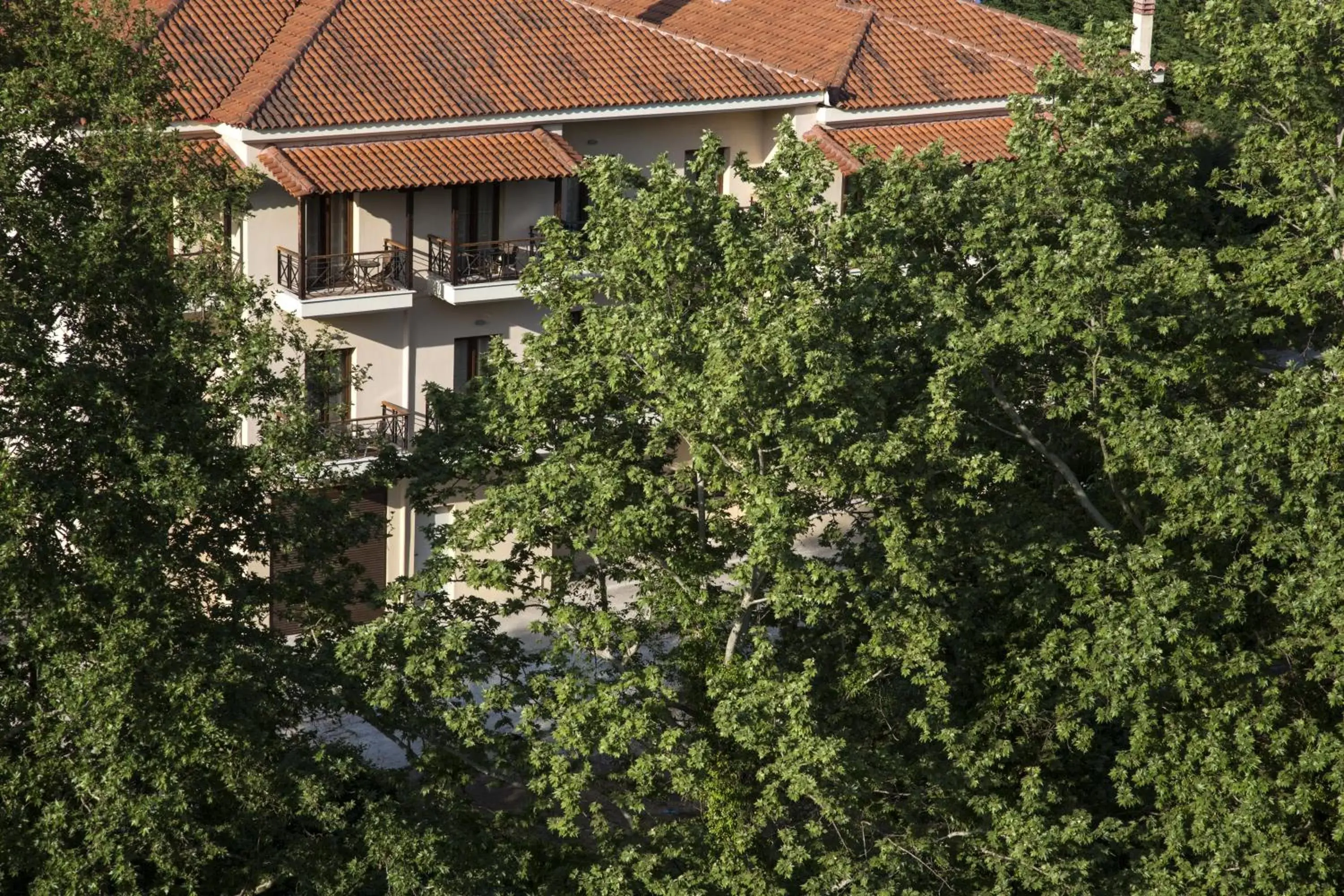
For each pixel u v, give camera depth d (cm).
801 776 3794
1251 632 4444
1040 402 4931
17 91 3903
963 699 4528
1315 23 5022
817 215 4459
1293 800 4012
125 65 4172
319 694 4072
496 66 6328
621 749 3859
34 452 3688
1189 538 4547
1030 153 4884
